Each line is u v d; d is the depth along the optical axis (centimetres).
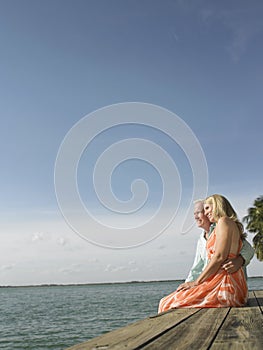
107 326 2734
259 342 231
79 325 2878
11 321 3453
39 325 3045
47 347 2006
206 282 448
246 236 469
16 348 2009
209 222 517
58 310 4697
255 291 702
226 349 213
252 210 3353
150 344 231
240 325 299
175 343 234
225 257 442
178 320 333
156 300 6241
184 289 454
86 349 216
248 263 466
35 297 11069
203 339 245
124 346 223
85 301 6988
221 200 470
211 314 372
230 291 441
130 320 3041
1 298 11119
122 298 7712
